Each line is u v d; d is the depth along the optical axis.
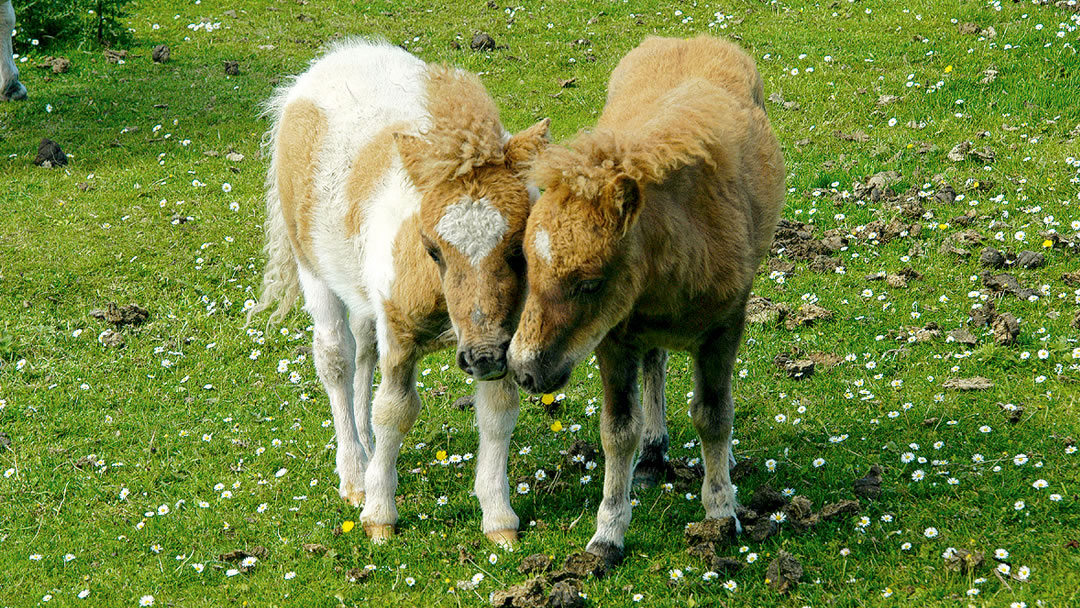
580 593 4.65
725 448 5.02
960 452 5.45
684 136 4.23
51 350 7.52
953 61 11.12
